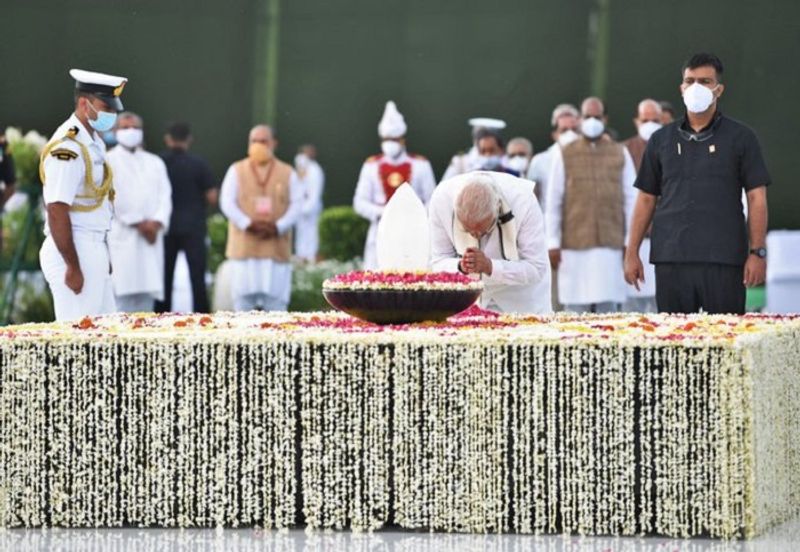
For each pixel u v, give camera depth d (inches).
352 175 1776.6
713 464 560.7
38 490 580.7
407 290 622.2
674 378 560.4
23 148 1274.6
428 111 1739.7
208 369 575.2
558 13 1668.3
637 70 1647.4
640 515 566.6
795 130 1635.1
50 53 1544.0
